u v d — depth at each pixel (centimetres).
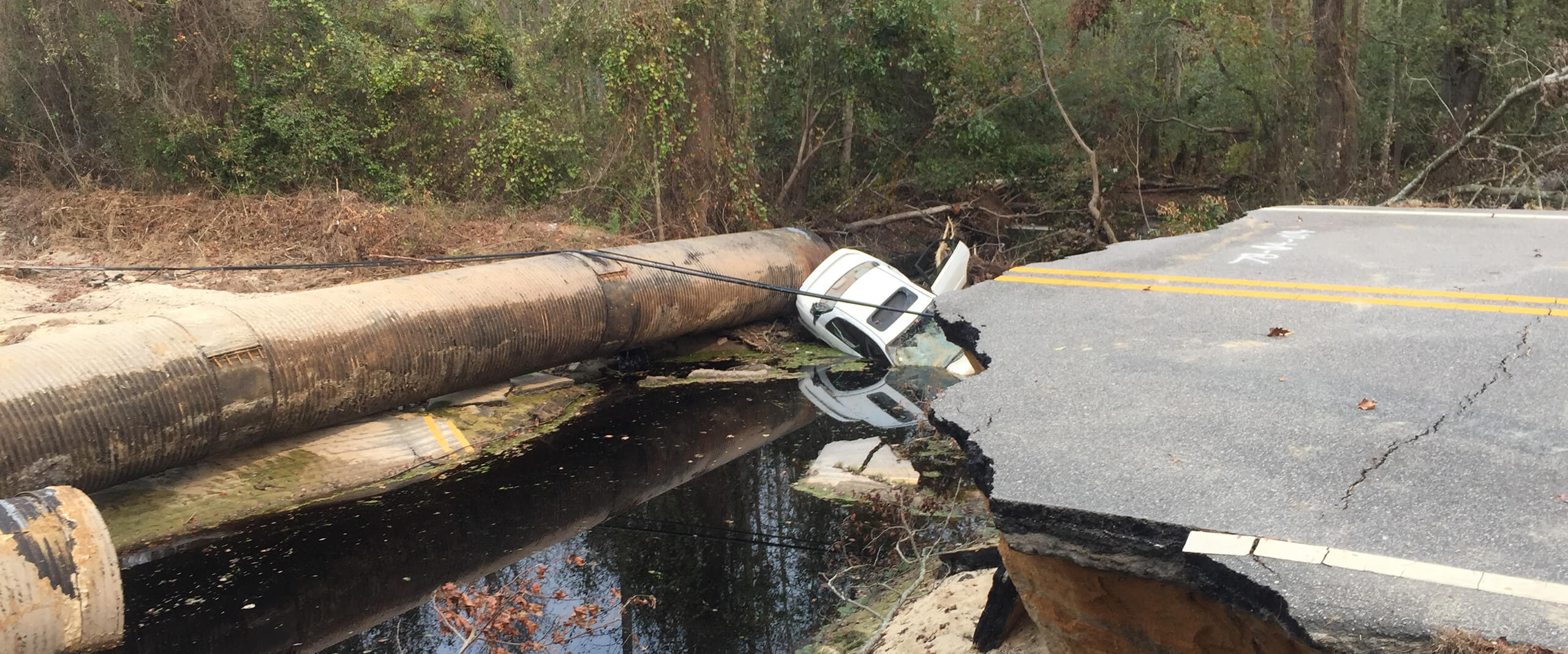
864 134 2256
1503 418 361
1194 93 2261
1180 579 293
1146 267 638
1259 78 2058
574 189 1912
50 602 594
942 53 2080
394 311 1021
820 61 2089
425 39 2005
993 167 2217
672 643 659
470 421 1099
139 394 828
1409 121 2266
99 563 623
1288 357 442
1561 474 315
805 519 853
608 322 1224
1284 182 2009
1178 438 358
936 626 581
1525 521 288
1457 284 554
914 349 1304
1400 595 258
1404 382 403
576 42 1780
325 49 1845
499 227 1661
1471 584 260
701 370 1317
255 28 1805
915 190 2341
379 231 1505
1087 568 318
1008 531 324
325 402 959
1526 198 1553
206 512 870
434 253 1482
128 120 1812
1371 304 521
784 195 2120
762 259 1469
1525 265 591
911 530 775
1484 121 1806
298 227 1535
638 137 1766
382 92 1862
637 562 788
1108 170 2111
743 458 1016
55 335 900
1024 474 337
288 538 841
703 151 1802
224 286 1303
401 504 912
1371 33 2200
